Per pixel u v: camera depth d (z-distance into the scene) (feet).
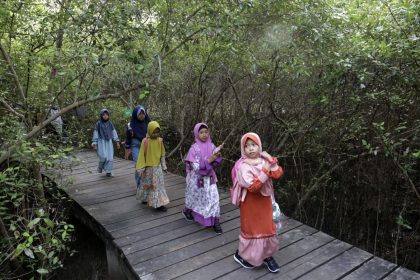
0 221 11.60
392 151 12.67
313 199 19.17
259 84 19.69
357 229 18.38
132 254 11.41
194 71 22.21
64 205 17.49
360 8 13.62
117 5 10.69
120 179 21.01
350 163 17.20
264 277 9.89
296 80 17.49
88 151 29.01
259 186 9.28
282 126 19.30
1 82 13.39
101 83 14.47
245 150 10.00
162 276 10.06
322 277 9.83
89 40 11.32
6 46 13.69
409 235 16.01
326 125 16.58
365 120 14.85
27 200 13.75
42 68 13.83
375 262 10.64
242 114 21.36
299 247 11.63
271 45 14.93
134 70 10.43
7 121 12.24
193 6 12.96
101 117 21.47
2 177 10.39
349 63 12.49
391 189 16.11
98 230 14.34
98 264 16.78
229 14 12.05
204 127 13.04
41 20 12.81
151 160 14.97
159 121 29.60
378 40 12.14
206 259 11.01
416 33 11.16
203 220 12.99
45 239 11.37
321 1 13.66
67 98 16.29
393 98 12.48
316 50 14.24
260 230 10.00
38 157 11.25
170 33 12.57
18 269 13.39
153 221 14.24
